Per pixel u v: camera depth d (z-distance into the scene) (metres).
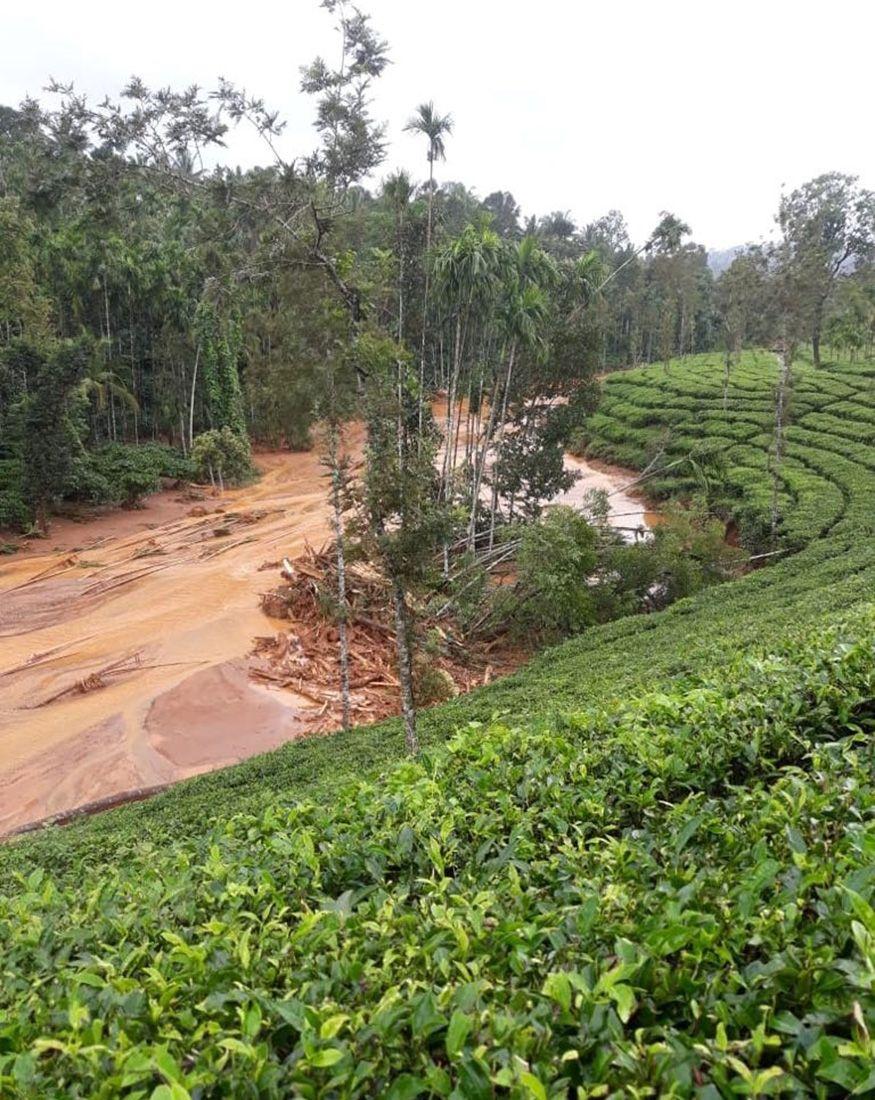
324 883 4.85
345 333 12.03
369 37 12.19
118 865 9.04
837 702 6.09
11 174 44.22
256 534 35.81
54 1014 3.54
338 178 12.52
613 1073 2.60
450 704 17.02
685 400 51.66
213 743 18.34
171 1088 2.54
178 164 13.31
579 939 3.39
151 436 53.94
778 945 3.10
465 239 24.89
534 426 31.78
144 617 25.84
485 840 5.06
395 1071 2.82
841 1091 2.49
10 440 40.19
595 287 30.56
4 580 30.53
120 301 48.22
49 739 18.69
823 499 31.41
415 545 11.67
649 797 5.24
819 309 42.59
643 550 25.64
